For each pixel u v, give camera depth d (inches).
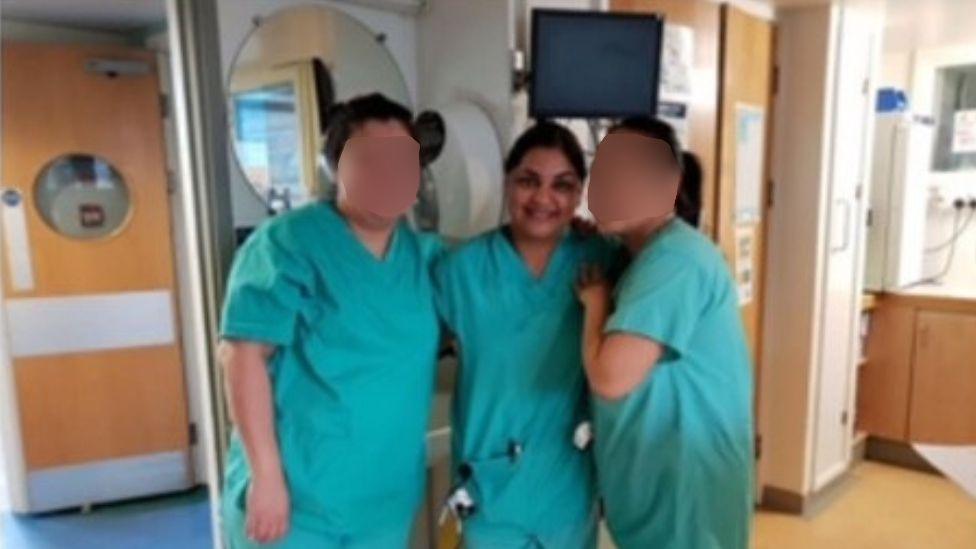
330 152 52.1
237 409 47.9
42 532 118.5
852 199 128.3
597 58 68.8
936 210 154.3
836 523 123.3
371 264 51.1
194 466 133.3
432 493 73.5
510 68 71.2
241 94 65.2
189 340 130.6
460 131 71.5
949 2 113.7
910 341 141.7
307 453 49.9
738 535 55.6
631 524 56.2
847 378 136.1
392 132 50.1
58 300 120.6
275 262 48.1
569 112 69.3
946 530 120.0
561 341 55.1
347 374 50.1
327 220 50.6
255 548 50.3
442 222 72.9
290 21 67.9
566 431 56.2
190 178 62.4
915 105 154.6
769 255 125.3
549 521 56.5
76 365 123.0
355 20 72.7
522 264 55.5
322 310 49.8
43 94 116.1
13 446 122.2
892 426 145.8
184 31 60.5
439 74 76.8
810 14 116.5
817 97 117.5
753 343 123.2
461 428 56.8
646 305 48.9
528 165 53.4
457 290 55.2
